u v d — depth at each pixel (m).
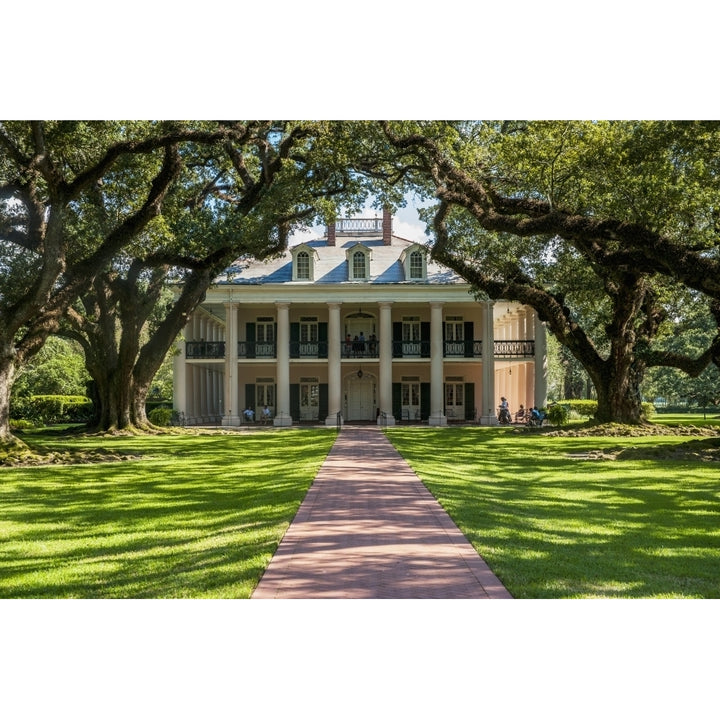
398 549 8.23
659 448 22.19
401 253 46.66
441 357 44.22
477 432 34.34
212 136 22.20
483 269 32.44
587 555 8.38
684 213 22.47
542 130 22.52
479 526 9.74
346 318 47.56
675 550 8.89
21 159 21.78
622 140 22.06
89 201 26.30
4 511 12.73
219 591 6.65
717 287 19.69
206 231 25.64
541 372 43.78
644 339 33.19
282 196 26.56
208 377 50.97
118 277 32.59
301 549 8.24
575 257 32.34
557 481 16.28
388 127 24.59
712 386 56.47
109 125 22.30
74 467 20.44
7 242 25.62
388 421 43.72
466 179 23.55
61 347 54.38
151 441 30.09
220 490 15.00
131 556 8.76
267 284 44.31
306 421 47.41
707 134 19.53
